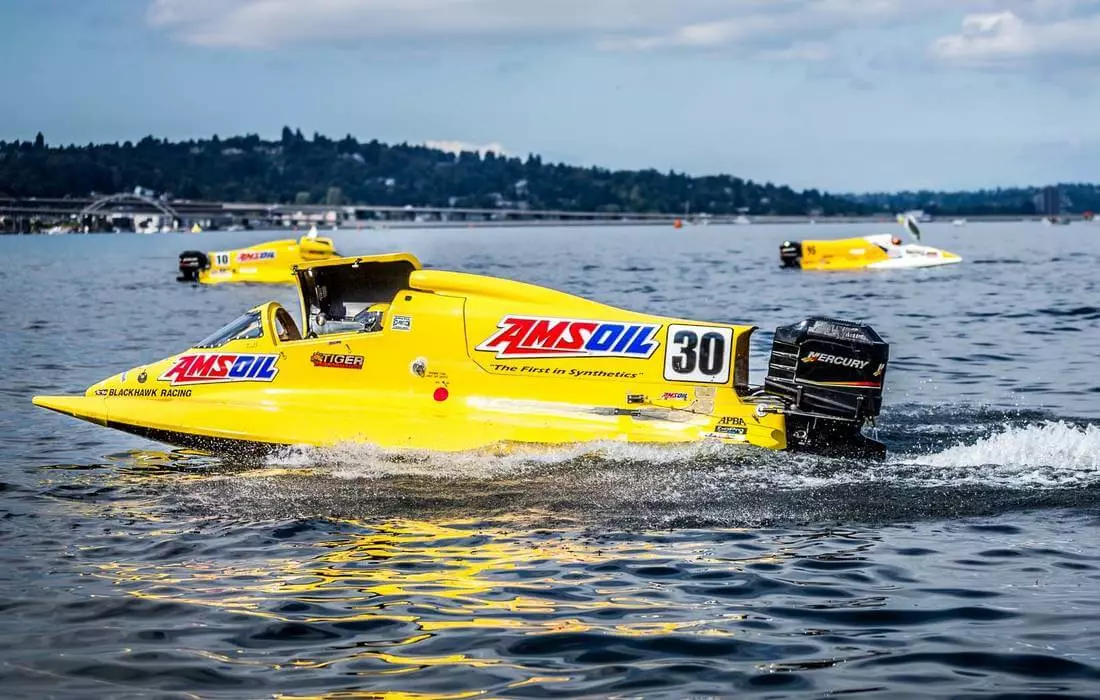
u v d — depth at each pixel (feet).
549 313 48.85
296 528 39.78
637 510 41.22
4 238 647.56
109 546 38.14
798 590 33.50
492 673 28.17
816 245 194.18
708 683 27.58
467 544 37.83
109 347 89.71
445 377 48.98
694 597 33.04
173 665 28.84
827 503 41.65
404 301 50.03
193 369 51.62
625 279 166.61
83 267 233.14
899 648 29.37
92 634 30.81
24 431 56.85
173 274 197.88
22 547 38.09
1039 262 214.07
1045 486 43.27
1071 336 91.45
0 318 113.50
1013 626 30.55
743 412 46.91
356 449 47.24
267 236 648.38
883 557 36.22
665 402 47.26
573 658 29.01
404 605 32.58
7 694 27.35
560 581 34.40
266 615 31.96
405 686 27.55
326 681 27.86
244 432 48.52
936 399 63.77
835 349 46.37
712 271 188.75
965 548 36.91
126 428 50.08
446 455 46.52
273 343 51.26
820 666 28.45
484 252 299.38
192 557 36.96
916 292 137.80
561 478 44.96
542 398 48.11
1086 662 28.22
